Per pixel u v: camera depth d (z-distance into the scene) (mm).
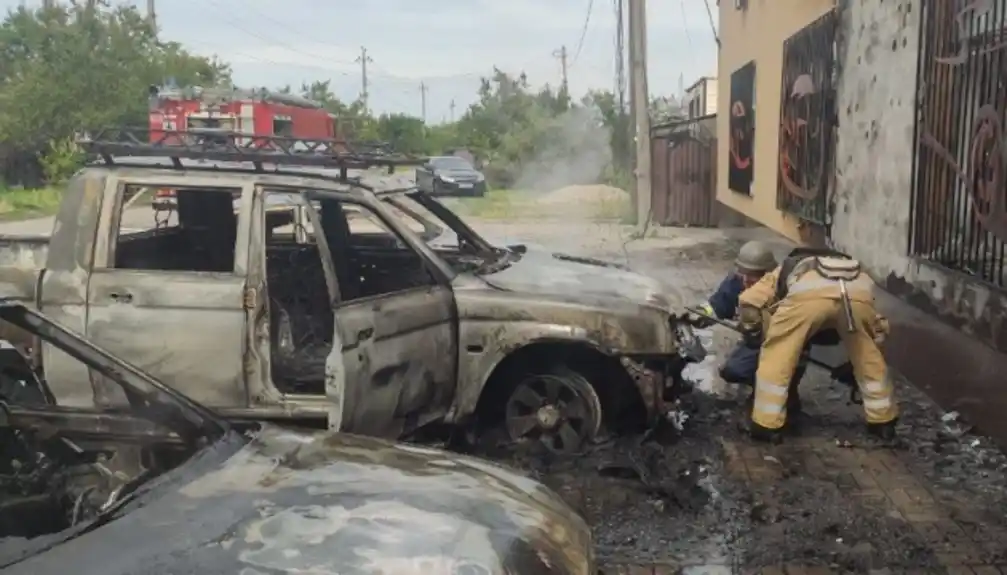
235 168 5141
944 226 7191
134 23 37656
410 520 2717
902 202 8203
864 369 6145
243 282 4816
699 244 17891
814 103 11711
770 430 6016
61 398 4719
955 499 5152
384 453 3273
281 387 5145
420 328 5086
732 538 4648
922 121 7652
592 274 5984
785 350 6020
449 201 29547
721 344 9008
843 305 5953
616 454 5469
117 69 34188
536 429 5605
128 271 4887
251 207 4930
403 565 2506
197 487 2904
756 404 6082
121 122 32906
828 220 10938
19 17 34531
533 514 2918
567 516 3064
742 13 17766
